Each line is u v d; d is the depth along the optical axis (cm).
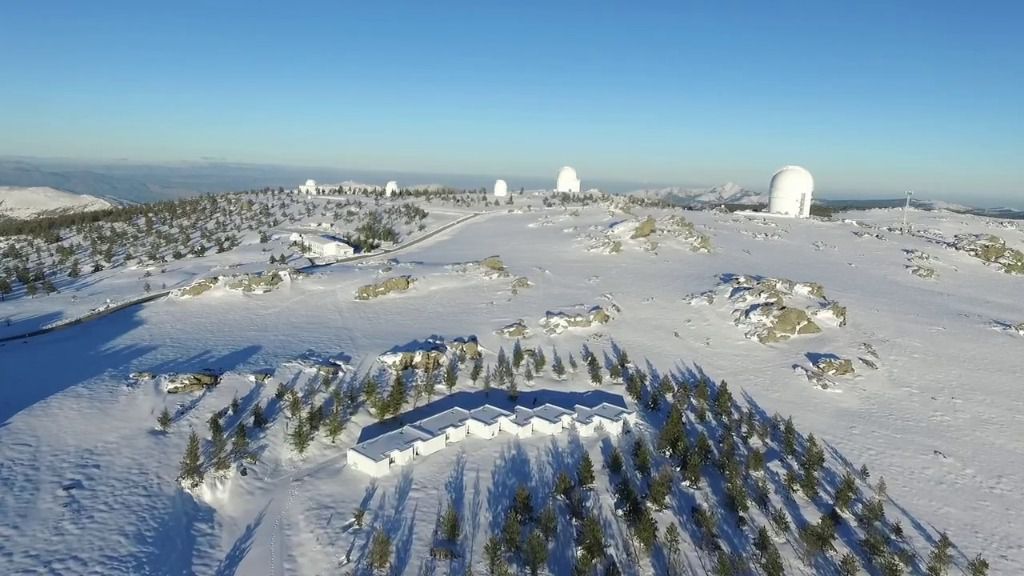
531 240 13862
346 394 5847
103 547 3688
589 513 4238
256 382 5931
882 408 6147
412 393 6119
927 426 5803
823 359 6994
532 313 8419
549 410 5703
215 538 4000
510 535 3816
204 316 8312
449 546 3878
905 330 8175
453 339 7456
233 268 10981
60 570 3475
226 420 5238
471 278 10094
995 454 5347
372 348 7106
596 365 6750
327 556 3775
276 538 3956
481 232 15512
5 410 5181
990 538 4234
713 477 4816
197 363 6450
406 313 8562
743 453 5216
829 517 4262
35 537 3691
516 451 5088
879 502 4347
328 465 4853
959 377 6856
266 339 7356
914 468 5078
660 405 6116
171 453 4731
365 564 3697
